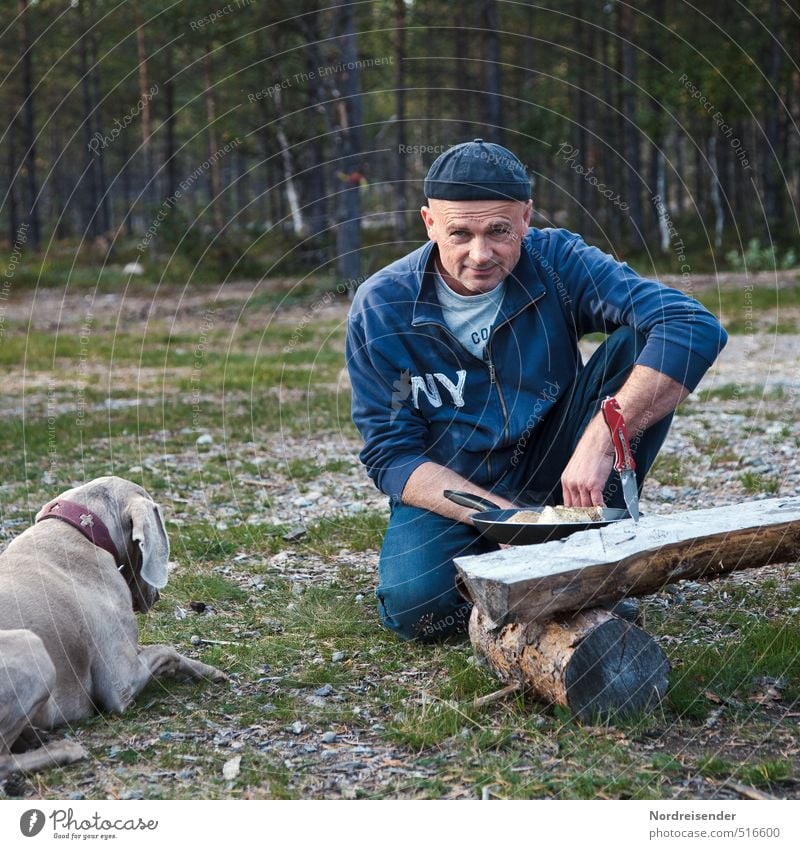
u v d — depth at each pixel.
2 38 30.83
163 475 7.05
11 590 3.10
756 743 3.00
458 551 3.85
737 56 25.20
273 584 4.71
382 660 3.75
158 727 3.22
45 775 2.92
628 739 3.00
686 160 40.31
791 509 3.32
